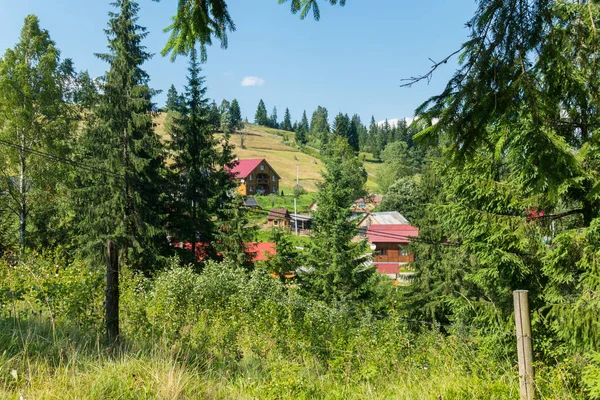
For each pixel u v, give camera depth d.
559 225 9.13
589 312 6.84
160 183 24.91
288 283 22.84
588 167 7.26
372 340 10.51
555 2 3.01
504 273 9.78
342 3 4.46
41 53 25.23
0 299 6.73
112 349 6.43
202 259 27.69
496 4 2.92
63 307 7.86
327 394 6.39
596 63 3.22
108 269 7.84
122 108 23.25
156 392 4.90
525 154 3.28
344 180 23.75
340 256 21.61
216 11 3.65
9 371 4.77
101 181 22.66
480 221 9.45
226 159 28.94
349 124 147.38
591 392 4.64
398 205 65.50
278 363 7.07
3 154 23.64
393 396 6.17
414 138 3.32
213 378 6.33
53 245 25.56
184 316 11.82
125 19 23.81
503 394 5.33
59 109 25.48
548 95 3.28
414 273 23.72
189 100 28.09
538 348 8.07
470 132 3.20
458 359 8.13
